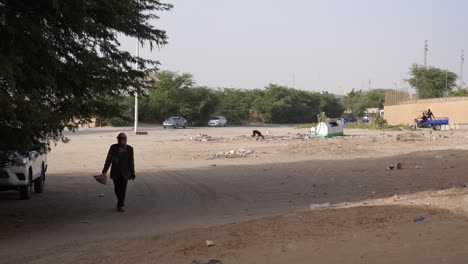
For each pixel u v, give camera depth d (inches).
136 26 525.7
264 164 976.3
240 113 3905.0
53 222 489.1
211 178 797.9
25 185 607.2
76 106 509.4
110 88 509.7
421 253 256.4
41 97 448.1
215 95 3806.6
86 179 829.8
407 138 1540.4
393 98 3297.2
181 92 3592.5
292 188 666.8
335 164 938.7
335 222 322.7
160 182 768.3
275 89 4456.2
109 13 480.1
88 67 475.5
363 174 772.0
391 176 732.0
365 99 5364.2
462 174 714.8
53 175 880.3
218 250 288.8
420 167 824.3
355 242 281.0
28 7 444.8
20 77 405.7
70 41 483.5
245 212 496.1
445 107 2763.3
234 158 1116.5
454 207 349.4
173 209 540.1
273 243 291.1
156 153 1278.3
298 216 346.6
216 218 463.2
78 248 350.0
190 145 1528.1
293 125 3878.0
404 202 404.8
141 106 3299.7
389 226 305.7
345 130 2464.3
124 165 538.3
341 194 595.5
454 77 4047.7
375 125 2608.3
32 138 471.5
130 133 2251.5
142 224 453.7
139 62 527.5
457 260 243.1
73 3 436.1
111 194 673.6
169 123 2891.2
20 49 428.5
